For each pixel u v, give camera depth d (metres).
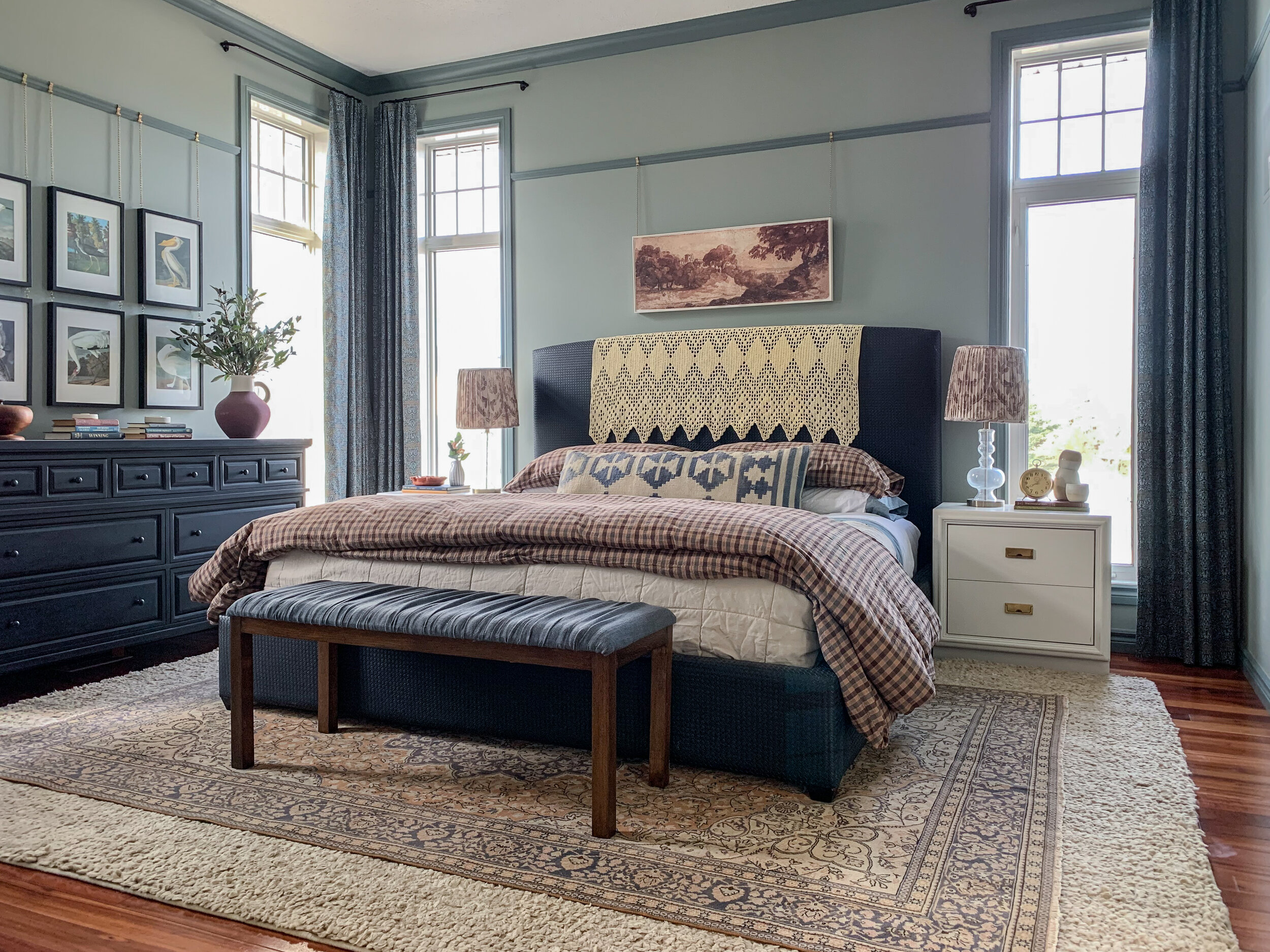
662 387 4.55
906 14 4.29
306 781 2.34
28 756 2.52
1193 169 3.73
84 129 3.93
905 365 4.17
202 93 4.46
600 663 1.99
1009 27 4.11
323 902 1.72
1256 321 3.48
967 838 2.00
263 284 5.07
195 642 4.05
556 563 2.60
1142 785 2.31
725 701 2.32
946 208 4.25
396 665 2.71
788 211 4.52
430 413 5.49
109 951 1.59
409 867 1.86
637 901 1.71
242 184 4.67
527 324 5.08
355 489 5.21
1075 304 4.15
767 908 1.69
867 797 2.24
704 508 2.61
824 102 4.45
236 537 3.02
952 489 4.27
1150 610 3.82
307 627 2.34
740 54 4.60
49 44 3.78
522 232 5.08
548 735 2.54
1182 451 3.74
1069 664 3.53
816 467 3.79
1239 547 3.71
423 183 5.45
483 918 1.65
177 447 3.78
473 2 4.42
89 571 3.45
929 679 2.37
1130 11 3.91
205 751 2.57
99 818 2.11
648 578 2.49
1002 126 4.14
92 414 3.95
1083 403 4.14
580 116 4.94
